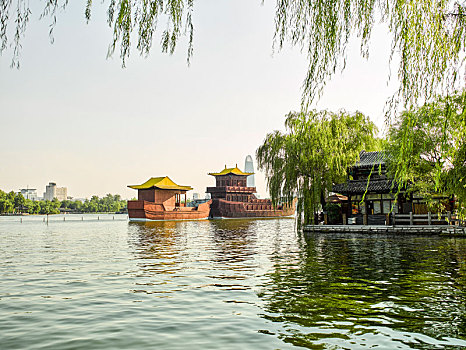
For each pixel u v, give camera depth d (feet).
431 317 31.09
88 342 26.53
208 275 52.47
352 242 97.14
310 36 11.68
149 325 30.32
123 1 10.72
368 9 11.85
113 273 54.95
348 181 133.39
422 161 87.51
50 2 8.88
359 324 29.55
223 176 368.07
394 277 48.44
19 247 96.22
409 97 12.51
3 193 622.13
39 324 30.81
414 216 118.21
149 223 265.95
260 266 59.77
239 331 28.50
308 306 35.14
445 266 56.13
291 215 402.52
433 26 12.51
